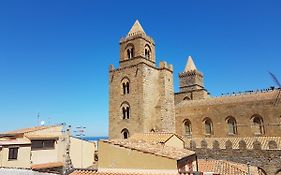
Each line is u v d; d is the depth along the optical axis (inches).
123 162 860.0
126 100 2150.6
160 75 2263.8
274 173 1563.7
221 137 2273.6
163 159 805.9
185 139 2207.2
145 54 2249.0
